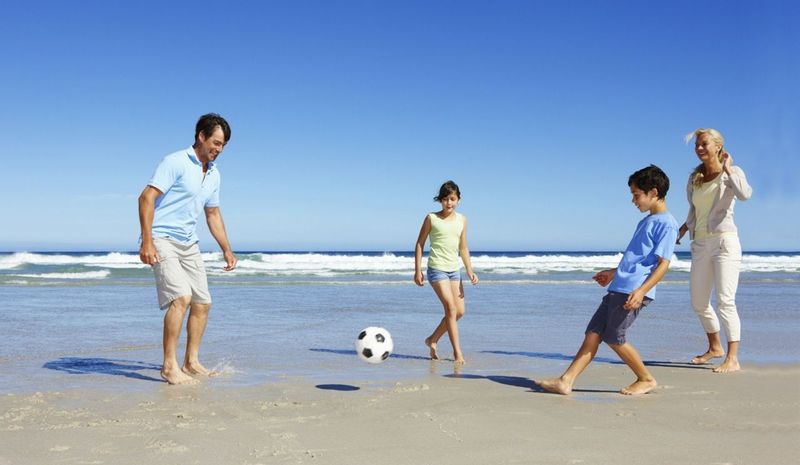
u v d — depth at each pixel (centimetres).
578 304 1283
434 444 343
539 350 728
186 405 436
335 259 3506
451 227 655
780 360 657
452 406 437
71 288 1588
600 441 350
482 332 880
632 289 473
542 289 1714
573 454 325
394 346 756
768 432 371
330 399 458
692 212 646
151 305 1178
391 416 406
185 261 548
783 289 1764
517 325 955
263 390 491
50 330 854
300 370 589
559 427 381
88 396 467
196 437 354
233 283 1841
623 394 486
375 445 340
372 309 1159
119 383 519
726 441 351
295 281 1972
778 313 1121
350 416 405
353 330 884
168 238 530
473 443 345
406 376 560
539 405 443
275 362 632
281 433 363
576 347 753
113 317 998
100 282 1795
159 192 518
